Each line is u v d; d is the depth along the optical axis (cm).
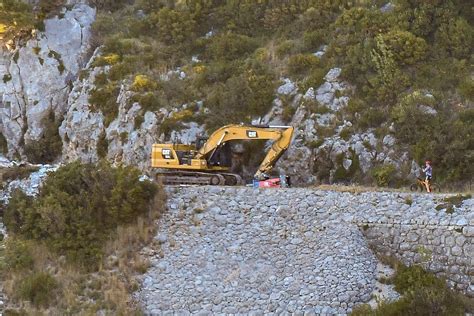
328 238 5800
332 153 7462
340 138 7531
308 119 7775
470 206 5612
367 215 5872
